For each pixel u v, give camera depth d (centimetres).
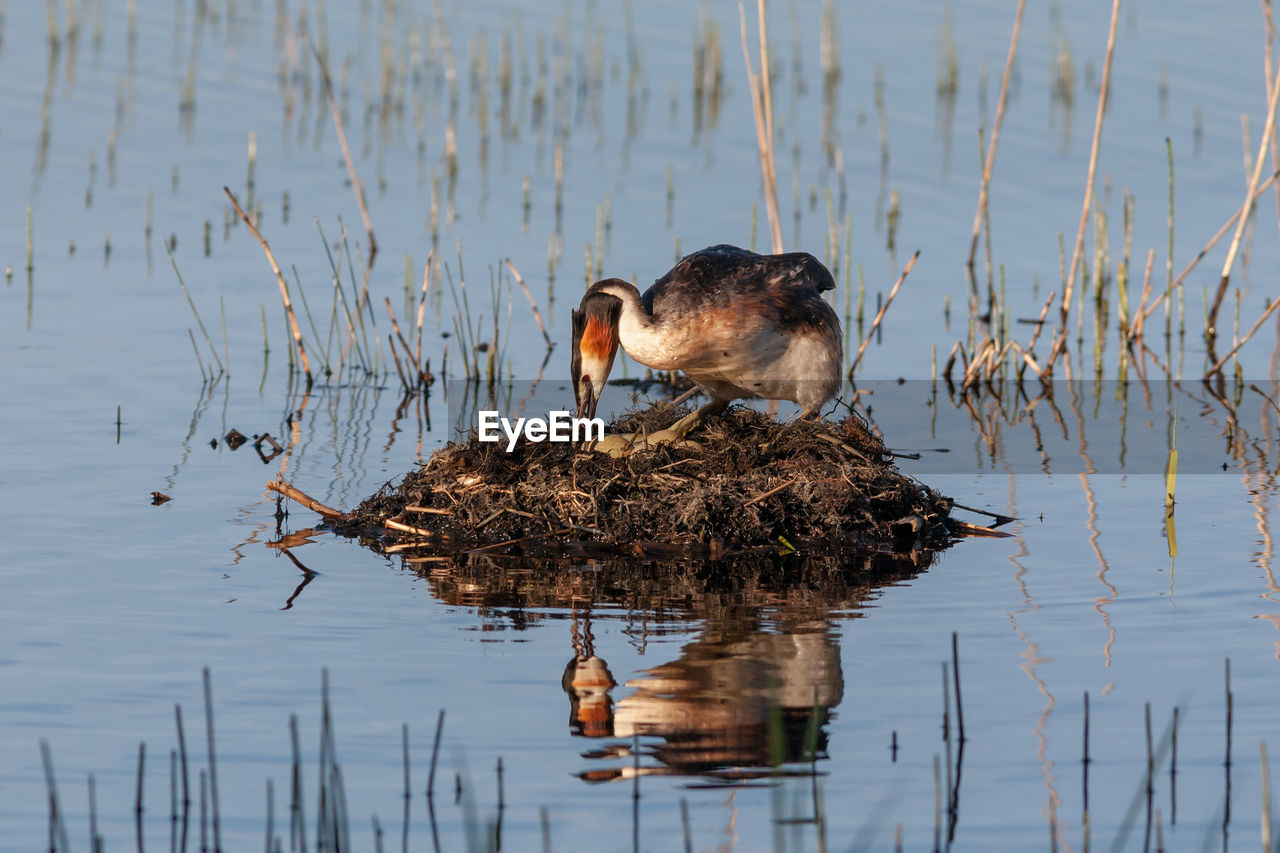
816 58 2997
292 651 979
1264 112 2639
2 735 853
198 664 954
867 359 1812
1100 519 1279
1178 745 846
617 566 1173
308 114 2641
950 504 1305
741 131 2609
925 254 2128
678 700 910
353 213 2217
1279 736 852
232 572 1131
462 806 788
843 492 1245
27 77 2727
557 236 2125
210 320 1859
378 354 1769
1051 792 802
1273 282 2022
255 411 1579
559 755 842
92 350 1736
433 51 2969
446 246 2094
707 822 775
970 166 2453
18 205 2209
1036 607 1065
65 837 757
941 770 823
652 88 2817
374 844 754
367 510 1277
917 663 965
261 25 3125
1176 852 747
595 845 753
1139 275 2066
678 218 2194
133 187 2295
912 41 3069
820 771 825
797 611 1065
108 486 1325
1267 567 1140
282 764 829
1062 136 2567
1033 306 1977
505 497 1249
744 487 1245
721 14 3222
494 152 2488
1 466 1365
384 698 909
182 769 785
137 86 2720
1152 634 1007
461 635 1015
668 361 1292
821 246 2111
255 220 2188
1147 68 2866
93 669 941
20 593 1070
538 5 3284
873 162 2469
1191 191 2327
